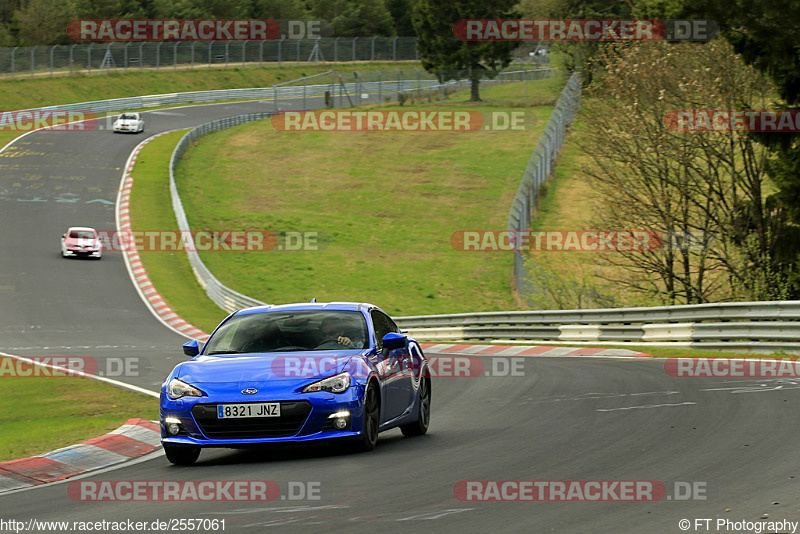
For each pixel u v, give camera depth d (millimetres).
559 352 67625
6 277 122000
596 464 25594
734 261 82188
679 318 66438
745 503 20438
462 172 188625
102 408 45406
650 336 68938
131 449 33688
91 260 133125
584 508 20453
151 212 161000
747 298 79375
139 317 105188
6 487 28172
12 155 195500
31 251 135625
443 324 88875
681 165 86375
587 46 171750
